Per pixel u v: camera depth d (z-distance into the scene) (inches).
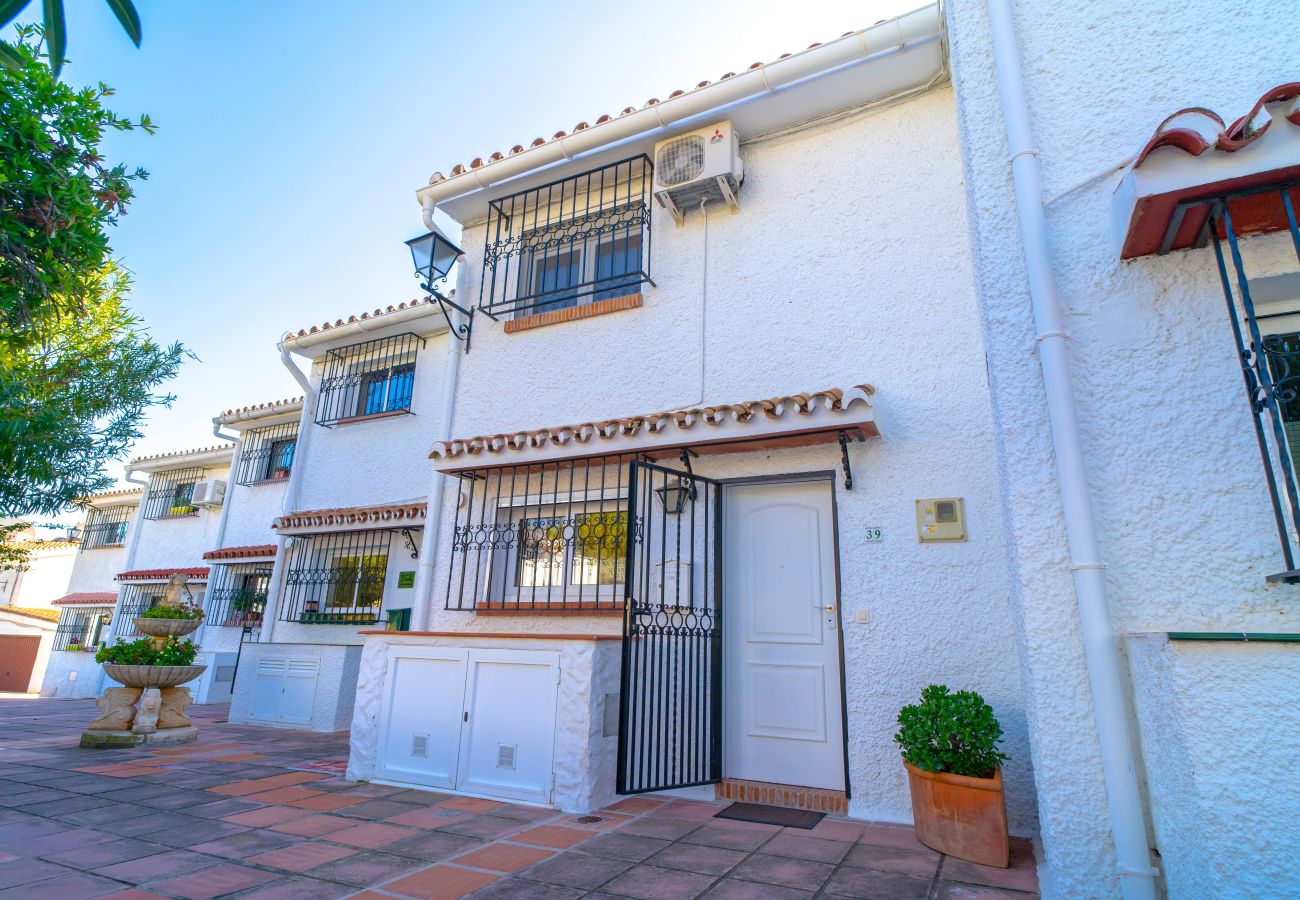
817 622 196.1
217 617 464.8
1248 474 103.4
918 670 173.3
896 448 190.4
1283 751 80.0
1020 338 124.5
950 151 209.8
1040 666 110.8
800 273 221.3
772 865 132.4
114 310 269.4
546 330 264.8
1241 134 94.7
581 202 275.7
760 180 237.8
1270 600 98.8
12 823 158.1
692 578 202.4
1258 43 117.6
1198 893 83.2
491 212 289.1
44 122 127.0
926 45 202.7
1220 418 106.7
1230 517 103.0
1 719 361.1
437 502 263.1
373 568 355.9
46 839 146.3
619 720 175.9
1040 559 114.1
